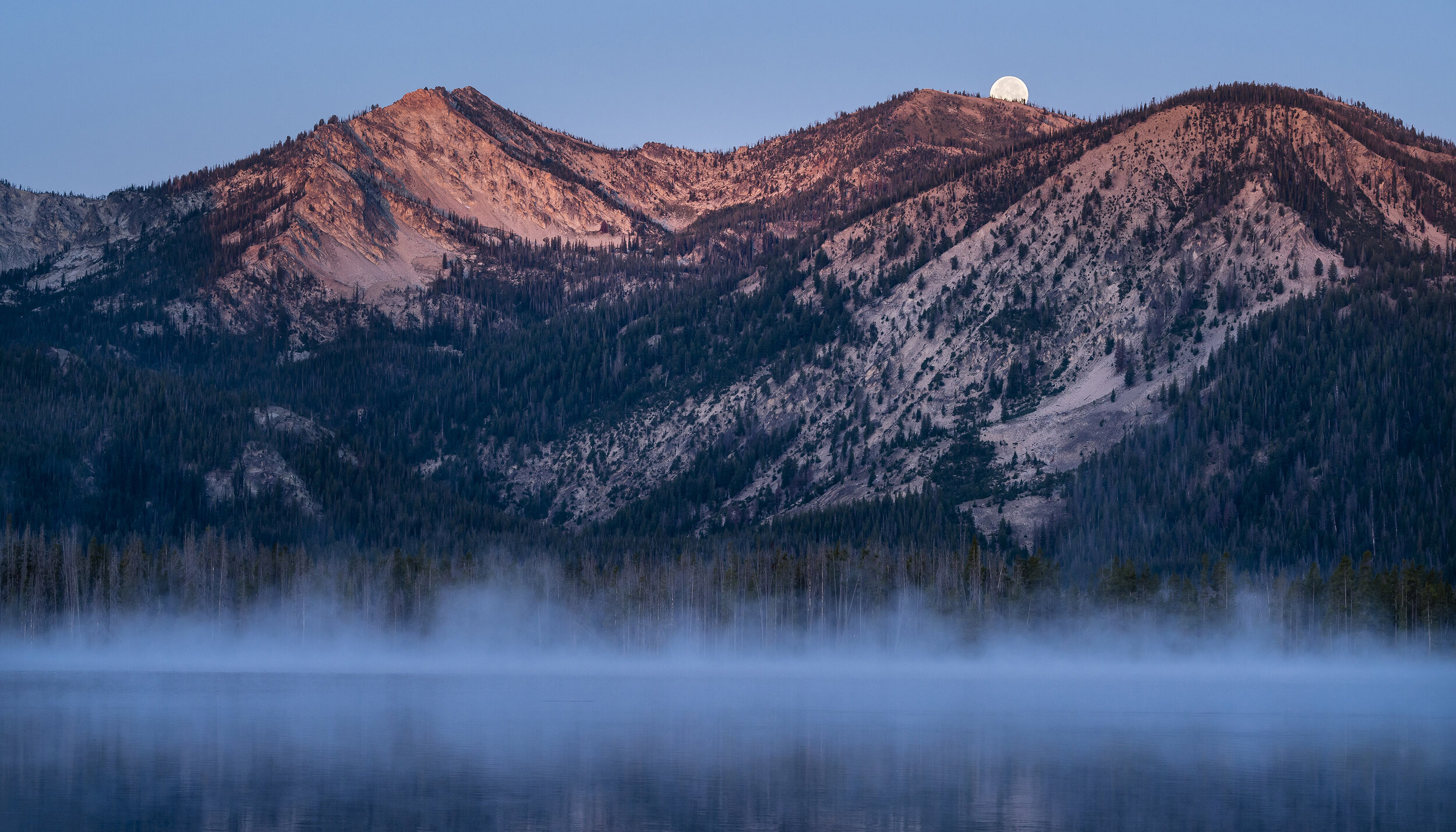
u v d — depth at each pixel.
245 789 143.12
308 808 132.12
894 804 136.12
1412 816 132.62
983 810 133.12
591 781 149.50
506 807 133.00
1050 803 137.50
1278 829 125.38
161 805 133.88
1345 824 127.88
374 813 129.50
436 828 122.25
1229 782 153.00
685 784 147.75
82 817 127.62
